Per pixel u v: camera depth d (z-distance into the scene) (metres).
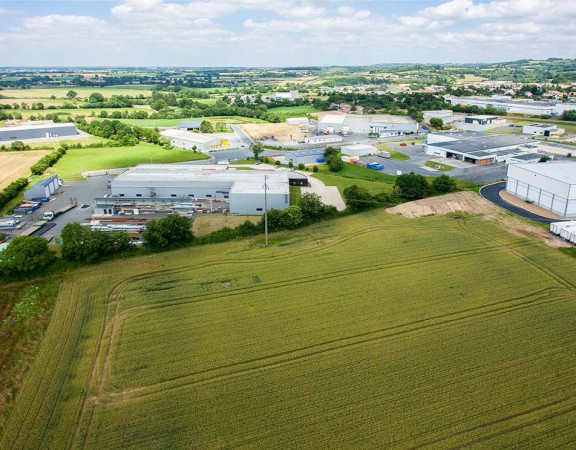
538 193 80.81
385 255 60.78
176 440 31.06
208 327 44.41
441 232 68.94
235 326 44.50
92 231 59.44
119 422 32.75
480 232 68.94
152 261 58.97
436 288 51.66
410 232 69.00
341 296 50.09
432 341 41.75
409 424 32.09
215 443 30.77
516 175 86.38
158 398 35.03
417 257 60.06
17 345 41.56
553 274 54.97
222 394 35.34
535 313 46.28
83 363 39.19
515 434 31.14
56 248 63.59
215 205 83.69
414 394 34.97
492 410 33.28
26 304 48.47
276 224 69.81
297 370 38.00
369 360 39.12
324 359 39.38
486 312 46.56
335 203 83.25
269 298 49.81
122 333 43.50
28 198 87.06
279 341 42.06
